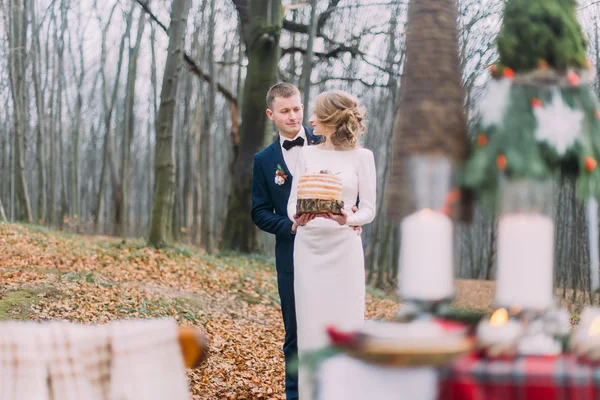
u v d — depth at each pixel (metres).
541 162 1.69
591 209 1.86
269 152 4.13
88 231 32.75
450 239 1.68
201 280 12.03
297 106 4.09
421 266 1.65
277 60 16.16
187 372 5.86
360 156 3.60
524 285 1.67
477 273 24.53
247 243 16.25
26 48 24.31
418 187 1.72
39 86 26.06
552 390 1.51
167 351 2.09
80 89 29.62
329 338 1.56
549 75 1.76
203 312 9.51
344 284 3.46
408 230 1.68
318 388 1.62
